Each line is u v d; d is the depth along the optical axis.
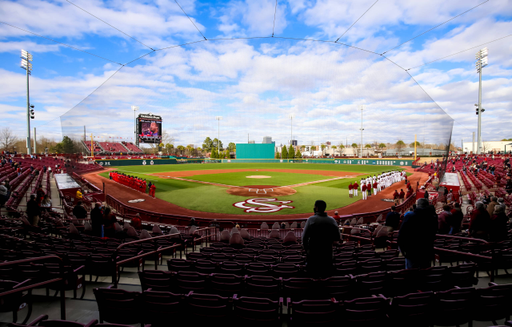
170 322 3.90
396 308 3.74
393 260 6.24
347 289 4.57
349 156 89.19
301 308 3.66
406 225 4.91
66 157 25.52
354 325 3.64
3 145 88.38
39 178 30.61
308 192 27.69
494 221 7.24
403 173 35.03
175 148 100.00
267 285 4.75
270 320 3.65
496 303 3.90
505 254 5.85
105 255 6.32
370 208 20.45
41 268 5.16
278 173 49.00
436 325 3.91
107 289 3.97
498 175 28.25
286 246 9.39
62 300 4.23
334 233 4.71
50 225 11.74
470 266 5.07
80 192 22.55
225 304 3.82
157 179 38.94
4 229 9.44
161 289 4.85
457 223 9.77
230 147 140.00
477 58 52.06
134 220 12.55
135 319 3.98
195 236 11.23
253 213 18.94
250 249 8.36
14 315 4.15
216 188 30.58
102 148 64.38
